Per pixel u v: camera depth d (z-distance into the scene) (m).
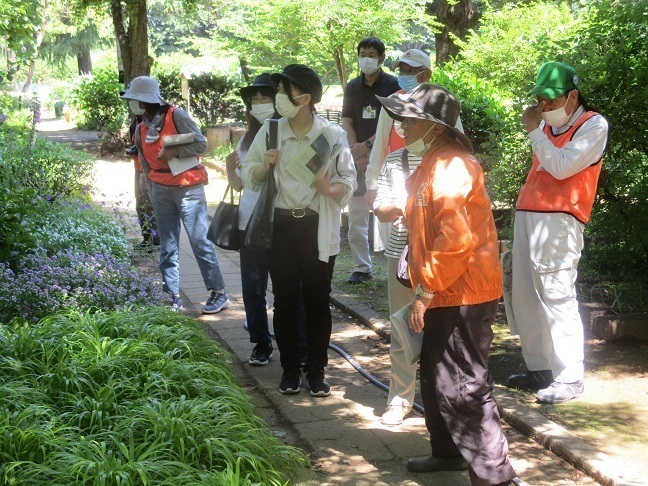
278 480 4.06
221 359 5.73
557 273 5.21
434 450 4.37
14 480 3.68
